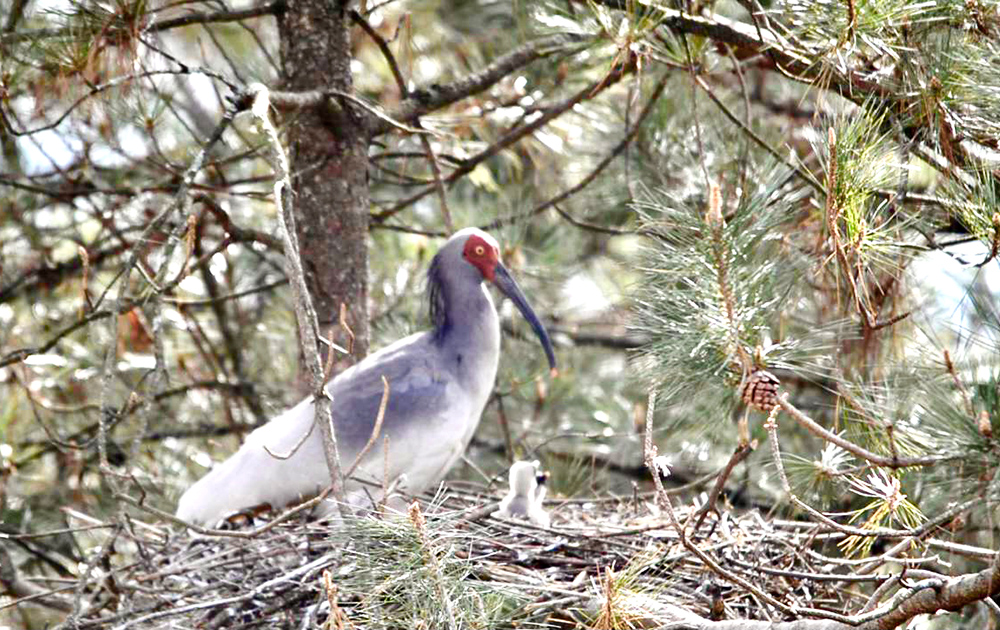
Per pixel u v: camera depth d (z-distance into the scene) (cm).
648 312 881
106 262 1647
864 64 1060
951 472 871
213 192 1420
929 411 864
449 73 1742
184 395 1655
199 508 1203
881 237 890
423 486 1242
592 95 1334
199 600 984
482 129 1527
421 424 1219
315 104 1182
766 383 817
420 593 805
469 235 1305
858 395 948
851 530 813
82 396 1593
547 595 938
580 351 1855
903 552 897
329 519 995
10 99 1223
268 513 1191
